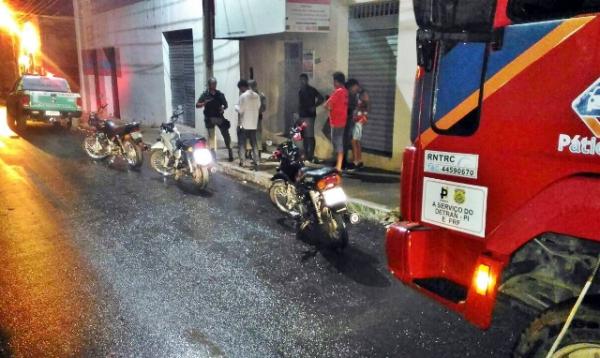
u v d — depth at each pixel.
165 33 16.84
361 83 9.74
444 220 2.88
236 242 5.89
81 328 3.94
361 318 4.06
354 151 9.31
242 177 9.62
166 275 4.95
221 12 12.16
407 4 8.18
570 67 2.24
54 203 7.68
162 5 16.59
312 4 9.65
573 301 2.24
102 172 10.09
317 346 3.66
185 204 7.63
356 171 9.13
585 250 2.43
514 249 2.48
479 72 2.60
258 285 4.70
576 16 2.24
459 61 2.70
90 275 4.95
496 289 2.55
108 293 4.55
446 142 2.81
